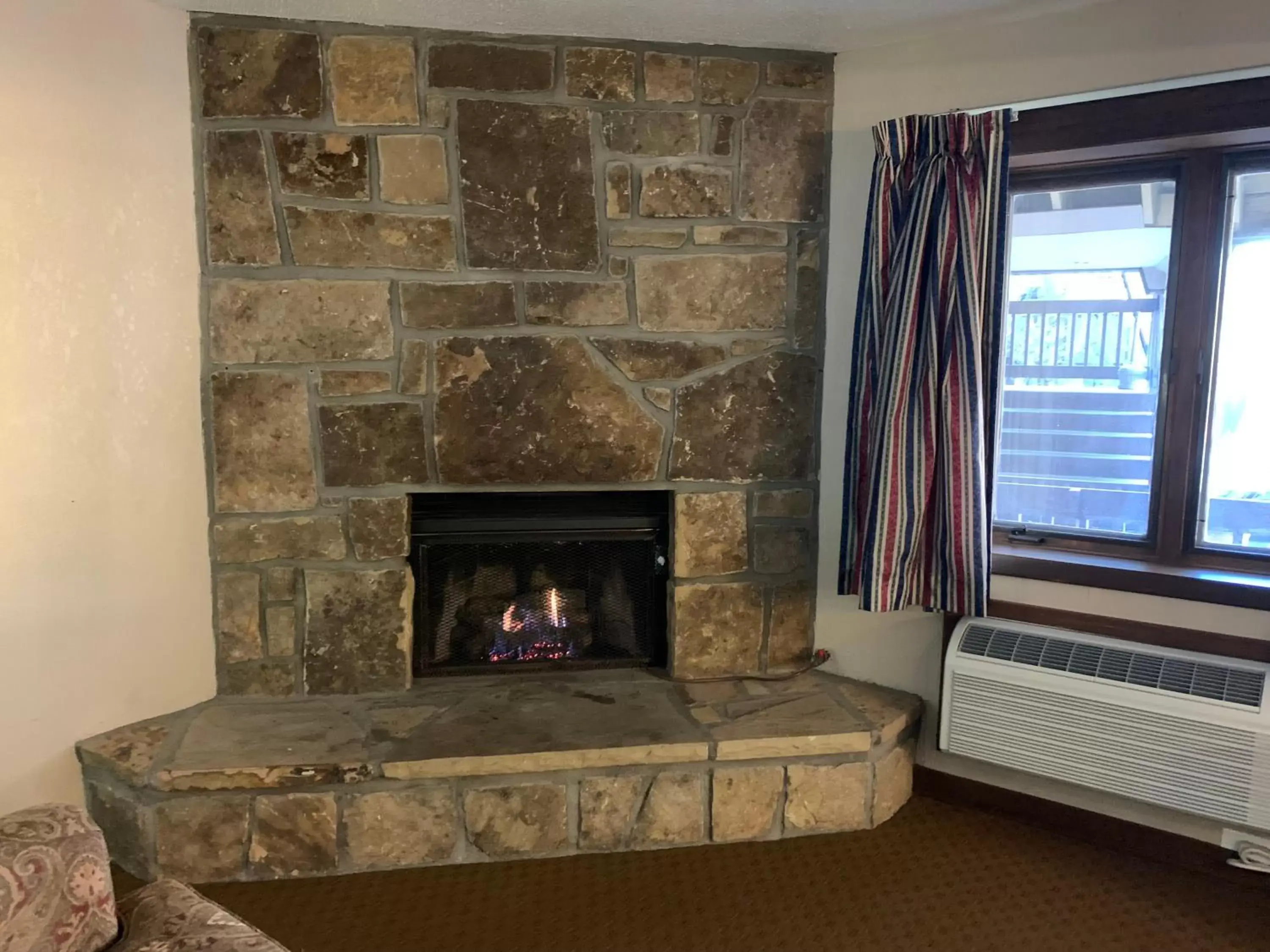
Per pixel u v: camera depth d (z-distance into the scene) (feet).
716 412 8.16
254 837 6.81
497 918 6.42
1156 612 7.12
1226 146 6.88
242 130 7.34
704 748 7.17
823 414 8.39
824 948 6.12
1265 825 6.36
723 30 7.43
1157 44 6.61
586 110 7.66
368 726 7.46
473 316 7.74
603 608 8.81
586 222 7.77
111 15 6.79
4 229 6.38
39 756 6.86
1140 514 7.63
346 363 7.68
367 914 6.45
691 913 6.48
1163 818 7.09
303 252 7.50
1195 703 6.55
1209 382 7.15
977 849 7.31
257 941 3.79
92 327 6.89
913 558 7.50
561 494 8.48
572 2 6.84
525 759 6.97
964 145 7.05
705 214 7.91
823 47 7.80
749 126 7.89
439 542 8.35
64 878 3.74
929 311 7.22
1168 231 7.28
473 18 7.19
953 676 7.61
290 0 6.86
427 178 7.54
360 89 7.38
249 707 7.82
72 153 6.67
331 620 8.01
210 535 7.79
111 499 7.12
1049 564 7.52
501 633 8.75
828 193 8.12
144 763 6.77
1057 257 7.78
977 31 7.34
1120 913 6.51
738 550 8.42
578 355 7.91
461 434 7.88
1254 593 6.69
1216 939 6.24
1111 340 7.61
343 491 7.87
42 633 6.81
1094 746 6.98
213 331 7.53
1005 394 8.13
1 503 6.52
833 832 7.52
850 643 8.53
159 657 7.54
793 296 8.16
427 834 6.99
